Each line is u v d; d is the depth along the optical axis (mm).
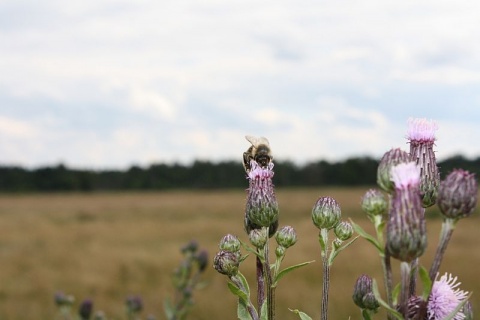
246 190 3338
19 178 119562
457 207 2291
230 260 2893
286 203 73500
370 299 2990
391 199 2523
